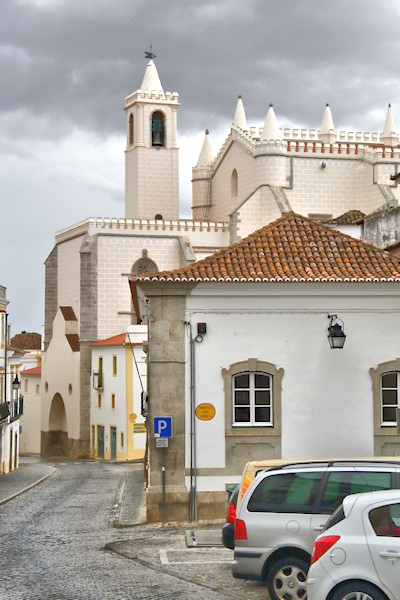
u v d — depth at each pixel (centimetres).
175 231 8194
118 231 8088
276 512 1568
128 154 9250
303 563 1536
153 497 2605
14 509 3353
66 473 5603
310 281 2605
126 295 8075
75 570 1875
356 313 2647
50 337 8988
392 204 5816
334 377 2636
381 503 1278
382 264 2752
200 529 2448
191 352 2616
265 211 7862
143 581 1727
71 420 8088
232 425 2622
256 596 1600
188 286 2609
